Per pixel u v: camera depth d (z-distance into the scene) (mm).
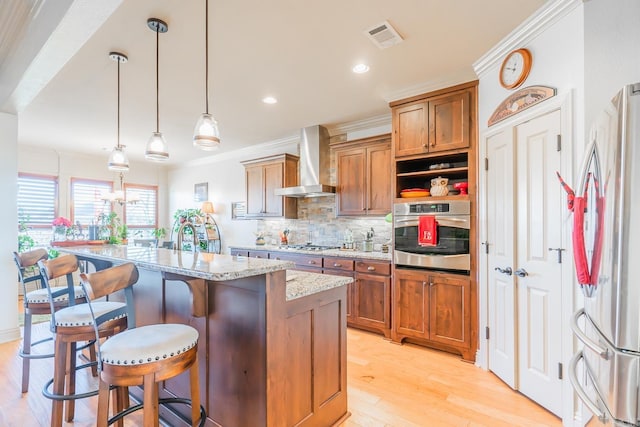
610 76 1733
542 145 2098
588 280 1267
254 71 2816
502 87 2479
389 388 2398
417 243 3141
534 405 2162
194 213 6531
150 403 1293
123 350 1301
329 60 2631
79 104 3580
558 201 1979
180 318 1915
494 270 2590
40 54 2176
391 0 1909
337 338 1989
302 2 1912
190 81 3010
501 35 2297
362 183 3986
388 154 3783
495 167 2576
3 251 3285
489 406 2158
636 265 966
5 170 3307
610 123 1089
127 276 1518
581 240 1333
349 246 4371
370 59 2617
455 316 2904
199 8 1951
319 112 3926
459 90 2926
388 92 3285
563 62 1938
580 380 1804
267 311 1490
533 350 2191
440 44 2406
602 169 1149
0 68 2805
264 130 4730
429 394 2311
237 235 6141
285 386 1592
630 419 966
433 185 3133
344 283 1961
